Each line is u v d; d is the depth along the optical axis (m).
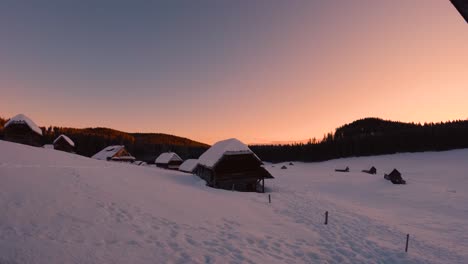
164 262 7.34
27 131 42.91
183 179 35.41
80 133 145.88
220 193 25.59
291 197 28.27
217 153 34.44
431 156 118.38
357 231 15.44
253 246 10.42
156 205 14.39
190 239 9.84
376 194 45.41
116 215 11.17
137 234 9.32
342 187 54.44
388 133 151.75
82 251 6.99
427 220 23.89
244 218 15.29
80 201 12.24
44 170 18.48
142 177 26.91
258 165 34.50
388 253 11.83
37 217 9.19
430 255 12.46
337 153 154.50
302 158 168.38
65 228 8.62
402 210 30.25
